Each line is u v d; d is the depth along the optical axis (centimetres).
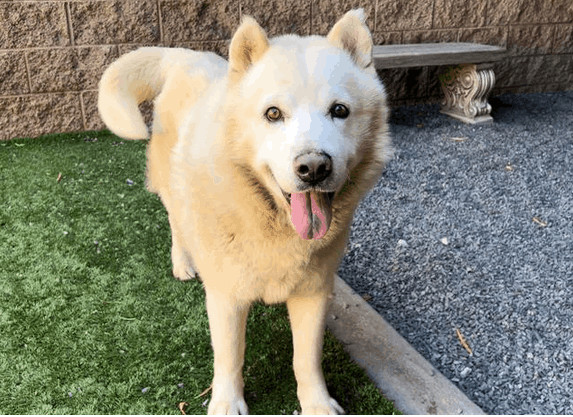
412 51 262
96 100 253
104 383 104
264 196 84
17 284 134
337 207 88
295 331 99
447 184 210
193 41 259
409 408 102
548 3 328
